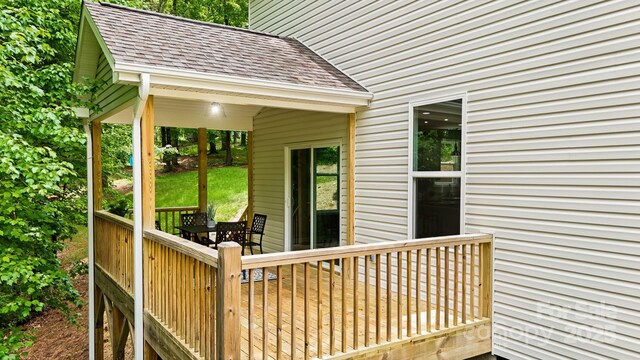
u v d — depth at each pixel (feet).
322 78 16.69
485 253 12.62
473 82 13.05
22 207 17.53
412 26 15.26
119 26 14.70
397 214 15.90
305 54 19.85
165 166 62.18
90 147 21.09
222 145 73.67
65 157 23.13
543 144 11.23
